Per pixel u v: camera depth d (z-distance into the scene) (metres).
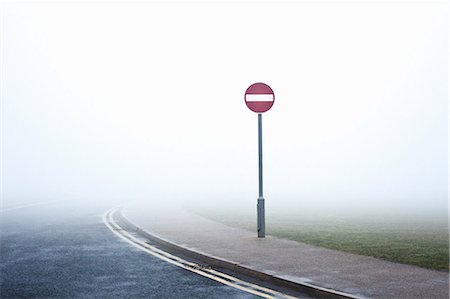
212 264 10.43
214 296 7.85
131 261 10.77
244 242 12.74
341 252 11.18
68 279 9.02
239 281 8.86
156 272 9.62
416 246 12.33
